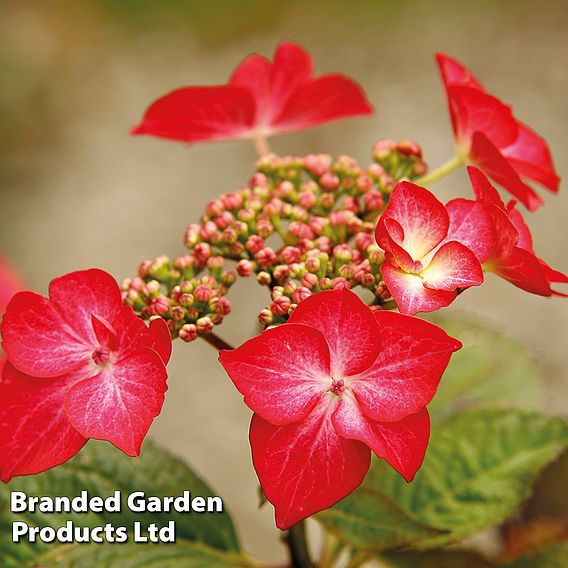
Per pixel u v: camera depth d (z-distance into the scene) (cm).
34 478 39
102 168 120
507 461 42
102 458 40
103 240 108
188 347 94
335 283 36
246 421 88
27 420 35
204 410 89
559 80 124
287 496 34
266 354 34
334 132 118
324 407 34
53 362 35
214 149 120
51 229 110
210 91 41
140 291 38
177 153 120
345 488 34
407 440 34
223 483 83
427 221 35
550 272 36
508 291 94
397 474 42
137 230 109
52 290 35
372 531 38
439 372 34
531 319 91
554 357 88
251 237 39
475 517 41
